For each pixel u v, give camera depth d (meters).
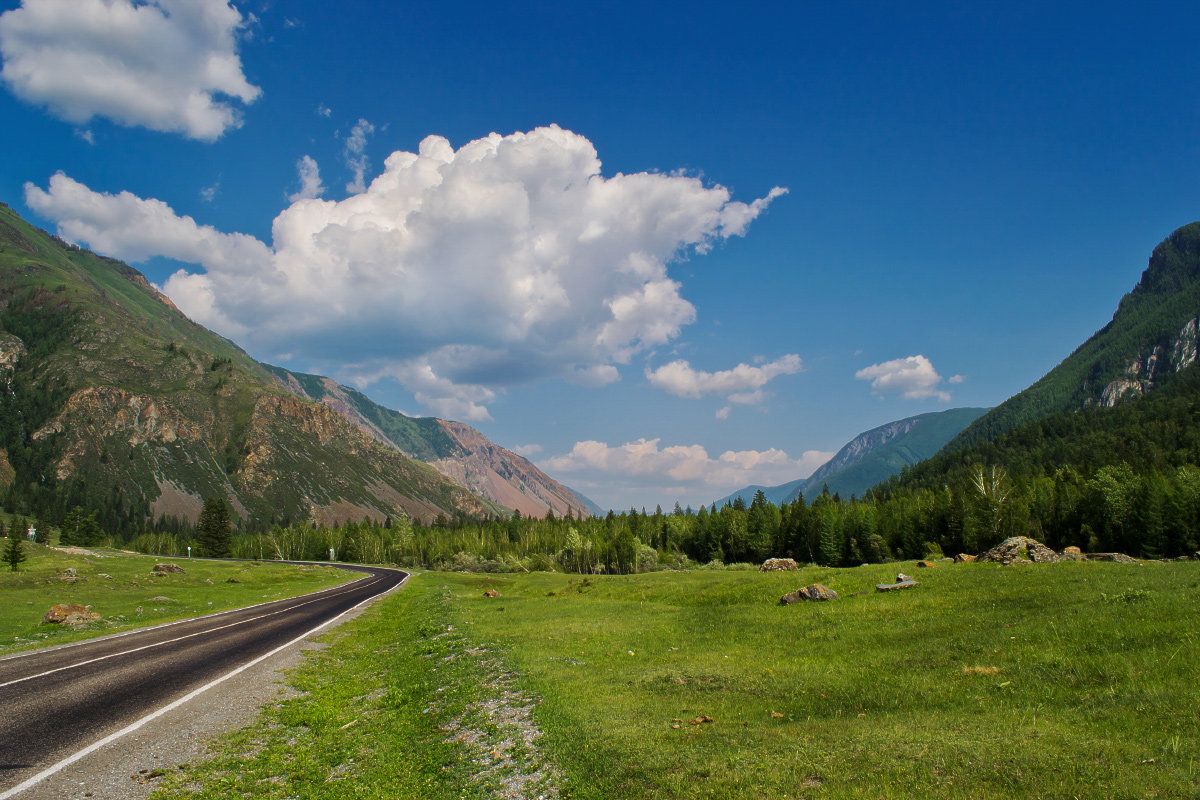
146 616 41.72
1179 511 83.19
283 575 95.75
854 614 26.52
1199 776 8.20
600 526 185.50
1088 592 22.64
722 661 20.73
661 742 12.16
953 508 111.56
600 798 10.04
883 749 10.52
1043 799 8.08
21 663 22.52
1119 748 9.45
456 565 146.88
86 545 179.38
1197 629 15.47
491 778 11.59
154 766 12.45
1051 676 14.20
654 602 41.53
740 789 9.49
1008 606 23.00
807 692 15.66
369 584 79.88
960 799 8.31
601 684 17.72
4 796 10.49
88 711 15.91
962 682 14.88
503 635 28.45
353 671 23.69
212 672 21.50
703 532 150.00
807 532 128.88
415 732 15.31
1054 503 104.19
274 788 11.85
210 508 167.88
